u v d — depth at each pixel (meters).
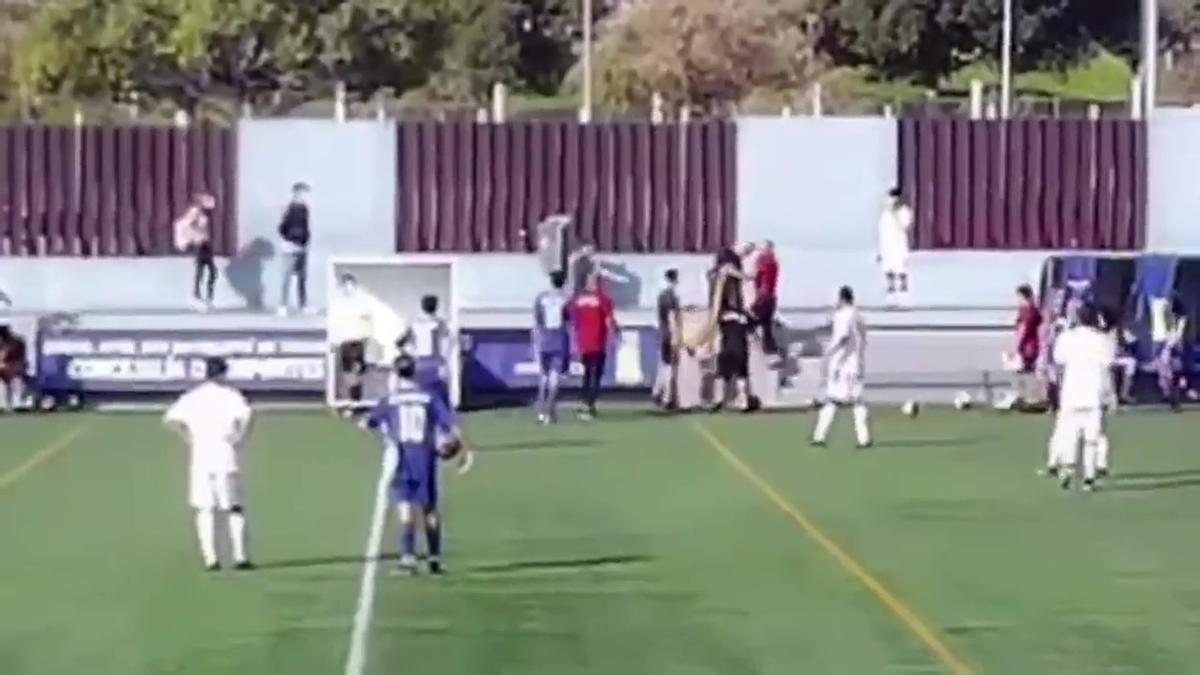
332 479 80.38
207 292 123.69
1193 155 129.38
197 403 58.78
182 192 127.56
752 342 113.12
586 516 69.12
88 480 80.69
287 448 92.06
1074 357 77.75
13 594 54.47
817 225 127.38
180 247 123.38
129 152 127.56
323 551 61.88
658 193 127.69
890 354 115.62
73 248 127.69
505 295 126.12
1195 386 114.38
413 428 57.09
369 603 52.81
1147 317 114.06
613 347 115.12
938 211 128.62
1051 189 129.25
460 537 64.31
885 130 127.56
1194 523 67.88
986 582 55.78
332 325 109.06
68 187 127.69
